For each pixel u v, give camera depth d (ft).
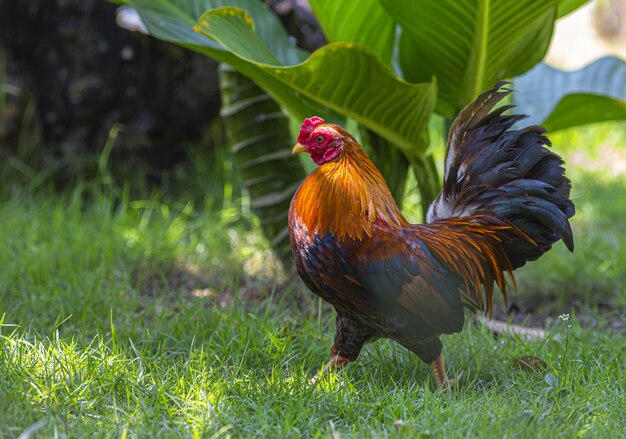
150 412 12.05
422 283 13.05
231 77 19.90
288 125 20.25
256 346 15.34
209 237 22.77
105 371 13.12
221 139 26.71
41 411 12.02
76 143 25.75
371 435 11.59
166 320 16.63
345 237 13.06
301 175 20.33
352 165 13.37
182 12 17.58
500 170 13.78
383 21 17.74
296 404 12.59
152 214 24.41
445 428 11.81
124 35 25.02
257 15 18.98
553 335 16.30
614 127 34.83
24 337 14.71
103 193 25.48
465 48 16.65
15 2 25.22
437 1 15.75
